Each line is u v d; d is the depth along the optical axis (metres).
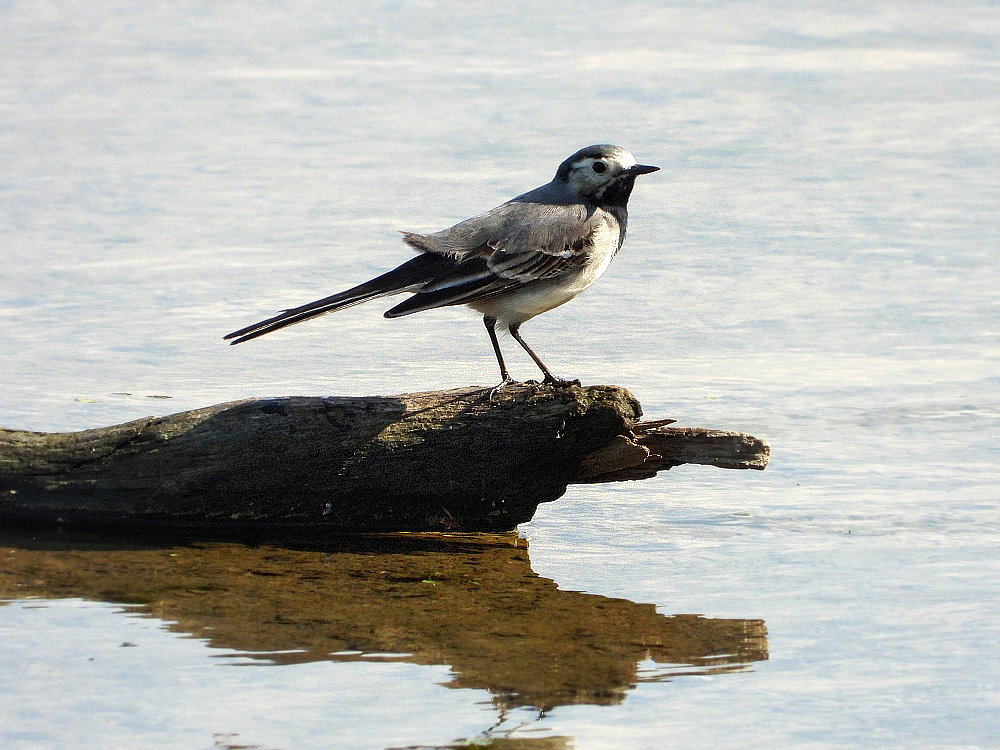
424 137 24.78
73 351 16.56
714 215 21.44
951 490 13.06
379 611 10.60
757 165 23.41
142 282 18.80
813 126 25.20
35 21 33.16
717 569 11.48
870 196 22.03
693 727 8.79
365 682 9.37
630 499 13.22
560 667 9.66
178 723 8.71
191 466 11.80
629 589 11.11
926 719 8.85
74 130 25.30
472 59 29.55
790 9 33.34
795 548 11.89
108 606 10.52
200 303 18.16
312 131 25.23
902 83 27.50
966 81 27.58
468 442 11.76
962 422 14.70
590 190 13.22
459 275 12.27
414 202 21.61
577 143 24.30
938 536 12.03
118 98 27.19
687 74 28.12
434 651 9.84
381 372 16.19
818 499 12.97
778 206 21.69
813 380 15.92
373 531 12.42
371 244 20.14
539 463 11.95
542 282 12.48
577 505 13.12
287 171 23.25
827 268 19.48
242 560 11.62
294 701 9.05
